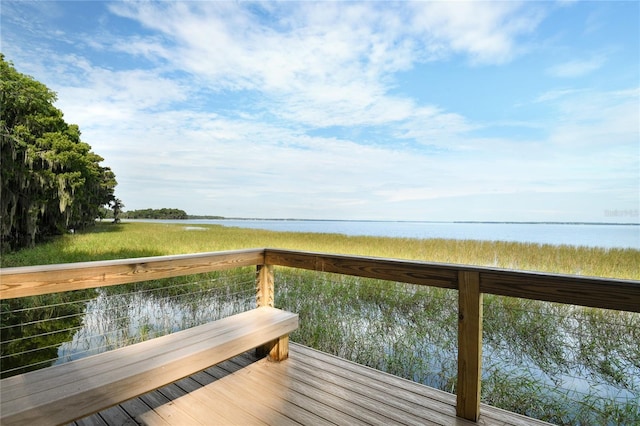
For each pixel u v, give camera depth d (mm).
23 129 18469
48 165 20234
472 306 1850
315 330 4137
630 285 1413
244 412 1873
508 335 4309
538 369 3393
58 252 13609
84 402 1353
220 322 2387
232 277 7297
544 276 1635
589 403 2473
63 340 4434
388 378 2334
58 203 21328
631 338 3764
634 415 2326
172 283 7352
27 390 1346
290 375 2359
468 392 1832
